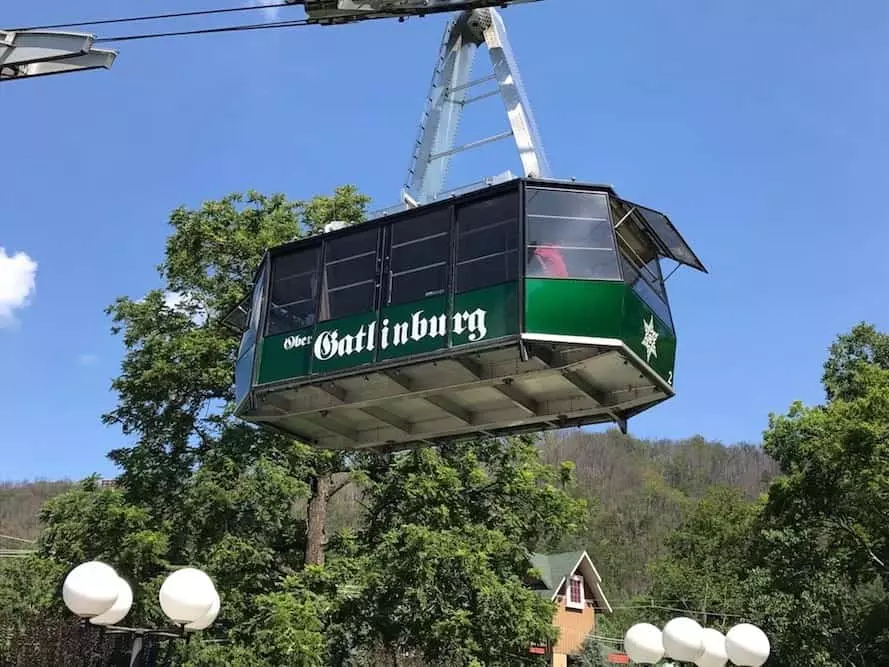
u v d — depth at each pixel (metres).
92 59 11.66
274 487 20.61
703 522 52.97
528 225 12.09
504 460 24.06
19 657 30.38
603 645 43.56
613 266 12.07
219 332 23.12
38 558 22.14
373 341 12.90
